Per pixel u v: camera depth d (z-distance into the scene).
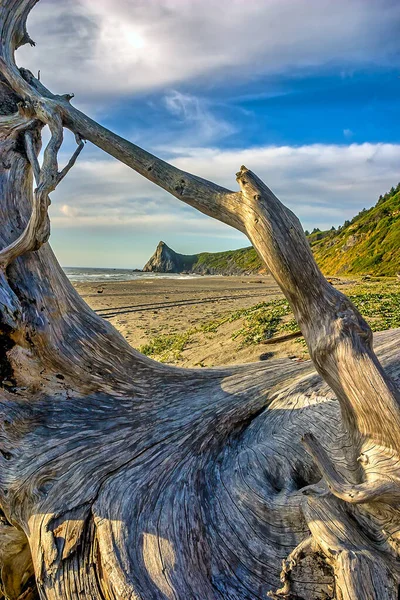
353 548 2.93
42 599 3.39
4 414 4.23
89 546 3.45
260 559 3.41
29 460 4.15
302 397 4.91
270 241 3.45
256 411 5.11
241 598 3.21
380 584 2.77
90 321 5.15
